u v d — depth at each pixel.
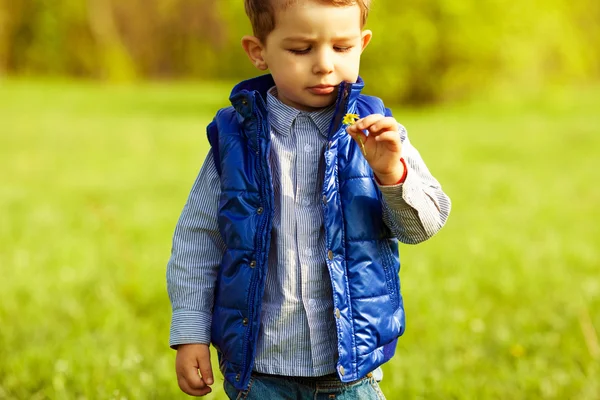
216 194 2.46
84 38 38.66
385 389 3.79
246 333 2.31
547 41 31.97
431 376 4.00
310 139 2.35
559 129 20.12
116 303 5.40
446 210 2.39
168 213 9.48
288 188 2.32
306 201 2.32
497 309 5.38
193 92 34.47
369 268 2.30
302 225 2.31
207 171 2.49
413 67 27.69
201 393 2.41
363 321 2.28
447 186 11.48
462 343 4.59
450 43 27.47
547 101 28.67
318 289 2.31
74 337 4.71
